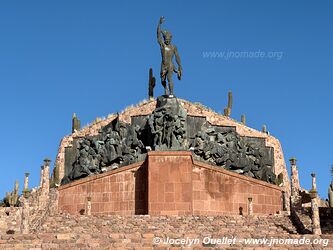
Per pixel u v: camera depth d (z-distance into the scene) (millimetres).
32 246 31219
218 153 53875
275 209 52375
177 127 50406
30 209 40750
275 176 57469
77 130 62781
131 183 50156
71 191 51438
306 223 37875
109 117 62969
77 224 38844
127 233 34406
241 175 51656
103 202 50469
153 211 47531
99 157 53969
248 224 38781
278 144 62688
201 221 39094
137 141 53719
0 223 44750
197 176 49844
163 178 48281
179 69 53562
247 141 60750
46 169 49438
